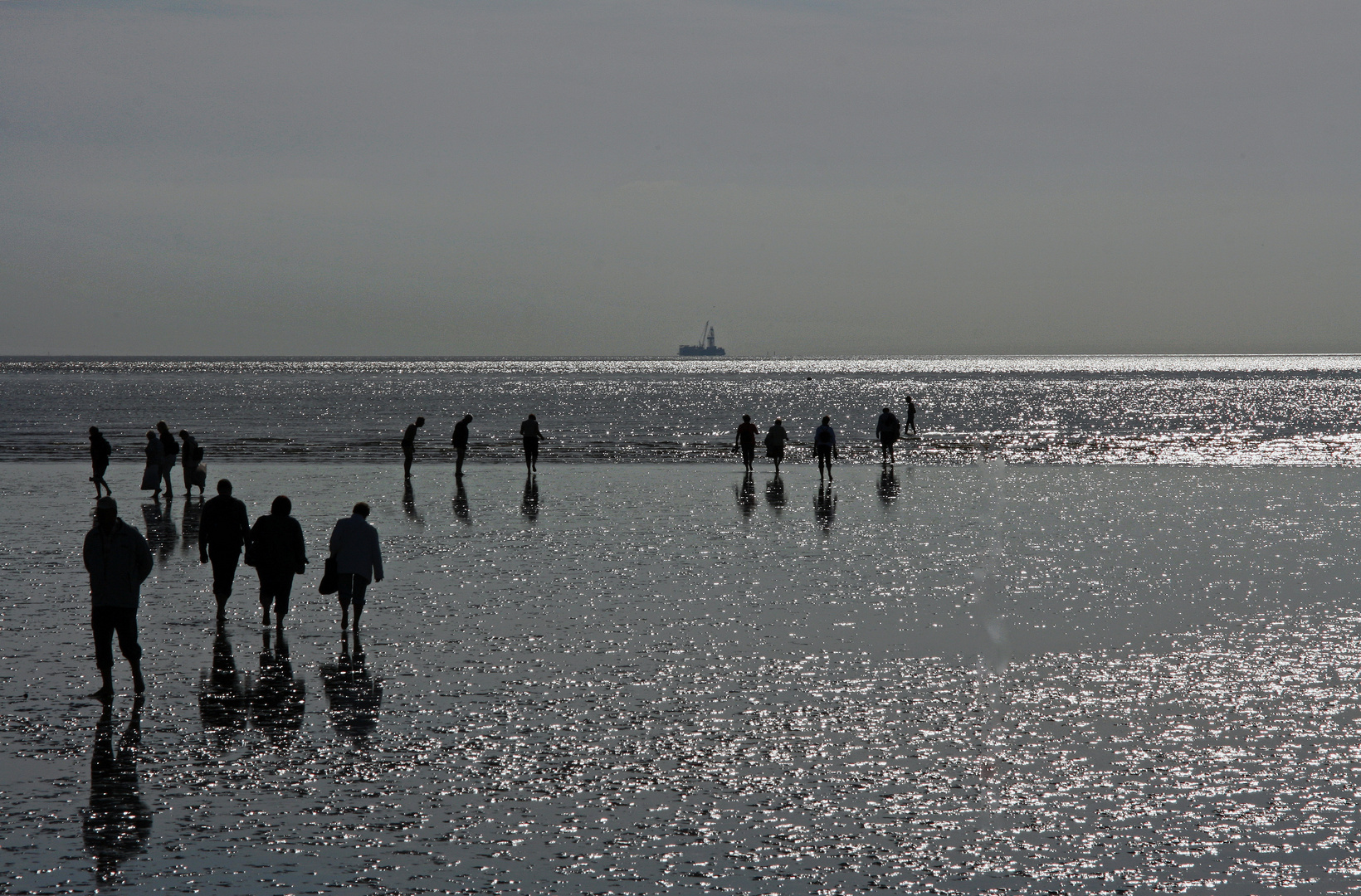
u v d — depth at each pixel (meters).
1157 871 13.05
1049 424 132.25
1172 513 46.91
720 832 14.05
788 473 67.38
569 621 26.00
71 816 14.41
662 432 113.81
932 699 19.70
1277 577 31.78
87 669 21.69
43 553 35.88
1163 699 19.66
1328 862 13.27
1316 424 130.88
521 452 84.44
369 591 29.83
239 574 32.50
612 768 16.23
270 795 15.19
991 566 33.75
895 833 14.06
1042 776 15.98
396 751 16.94
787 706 19.27
